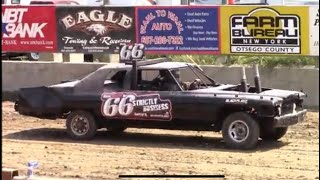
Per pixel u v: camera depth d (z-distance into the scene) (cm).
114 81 1376
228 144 1270
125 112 1337
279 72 1783
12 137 1442
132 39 1934
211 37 1856
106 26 1962
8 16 2058
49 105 1400
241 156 1206
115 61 2283
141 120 1331
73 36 2003
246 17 1812
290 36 1777
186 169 1098
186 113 1284
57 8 2008
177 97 1289
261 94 1260
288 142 1351
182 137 1437
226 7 1831
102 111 1356
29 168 819
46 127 1581
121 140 1400
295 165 1130
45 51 2036
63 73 1992
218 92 1273
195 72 1452
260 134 1355
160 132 1505
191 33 1875
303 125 1540
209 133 1487
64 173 1064
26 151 1277
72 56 2328
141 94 1324
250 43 1817
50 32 2023
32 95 1416
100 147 1316
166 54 1909
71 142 1377
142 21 1920
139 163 1155
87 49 1992
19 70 2038
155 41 1912
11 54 2362
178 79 1361
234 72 1812
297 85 1764
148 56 2019
